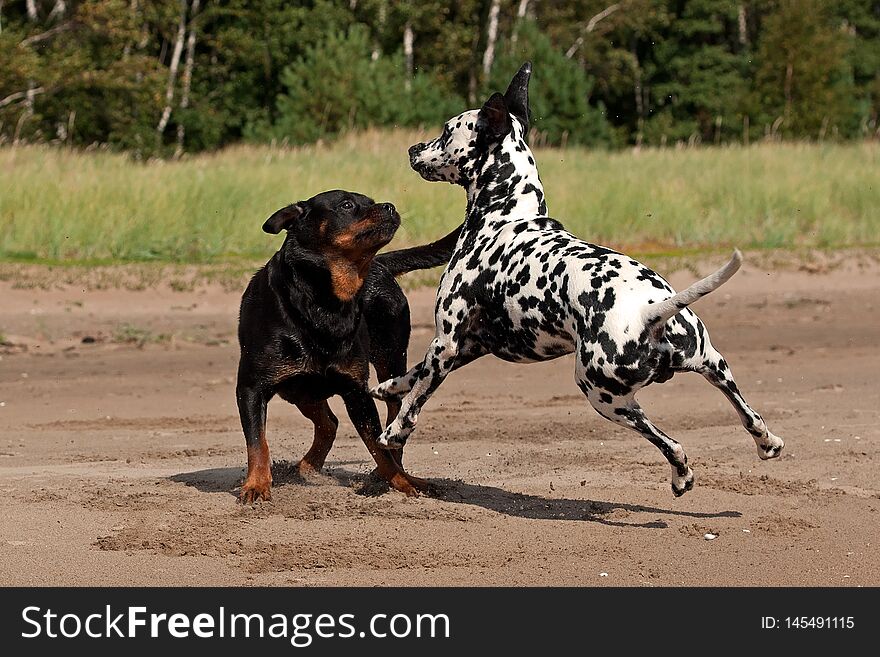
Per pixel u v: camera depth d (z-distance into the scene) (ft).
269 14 167.94
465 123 26.71
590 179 85.56
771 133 172.14
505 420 37.86
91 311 53.67
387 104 135.13
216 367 48.01
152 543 23.36
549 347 24.30
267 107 164.04
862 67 208.95
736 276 63.72
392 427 25.95
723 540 24.11
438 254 29.84
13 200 65.41
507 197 26.25
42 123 144.15
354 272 26.58
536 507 26.63
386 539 23.80
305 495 27.27
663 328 22.33
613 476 29.96
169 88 155.22
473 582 21.59
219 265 60.49
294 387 27.37
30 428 37.42
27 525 24.67
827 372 46.85
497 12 170.09
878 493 28.07
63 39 146.51
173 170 79.82
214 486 28.48
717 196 80.59
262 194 73.10
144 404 41.50
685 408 39.47
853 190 82.02
